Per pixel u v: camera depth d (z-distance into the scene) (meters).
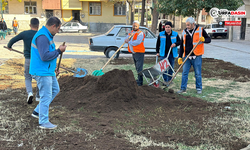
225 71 9.62
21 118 4.66
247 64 11.32
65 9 37.22
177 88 7.29
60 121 4.61
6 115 4.88
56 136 3.98
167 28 7.36
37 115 4.70
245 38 25.95
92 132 4.16
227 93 6.74
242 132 4.23
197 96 6.48
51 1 36.53
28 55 5.52
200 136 4.09
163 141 3.92
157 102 5.62
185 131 4.29
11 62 11.29
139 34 7.14
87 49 17.28
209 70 9.87
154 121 4.73
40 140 3.85
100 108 5.23
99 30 38.47
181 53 6.88
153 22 20.44
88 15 38.03
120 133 4.15
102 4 37.78
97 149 3.60
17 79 8.11
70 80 6.79
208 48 18.34
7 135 4.01
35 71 4.10
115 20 38.38
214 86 7.50
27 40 5.48
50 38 4.06
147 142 3.83
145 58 13.41
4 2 34.88
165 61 6.88
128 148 3.65
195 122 4.65
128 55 14.75
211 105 5.60
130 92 5.68
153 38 12.95
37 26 5.68
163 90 6.51
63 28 34.97
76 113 5.06
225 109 5.33
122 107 5.32
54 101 5.76
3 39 23.64
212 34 28.11
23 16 37.00
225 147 3.73
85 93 5.89
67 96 5.96
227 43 22.22
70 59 12.48
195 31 6.57
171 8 15.23
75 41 22.81
